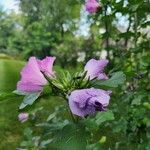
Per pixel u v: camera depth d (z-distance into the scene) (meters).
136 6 3.07
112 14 3.21
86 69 1.52
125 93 3.47
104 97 1.31
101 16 3.37
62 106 2.02
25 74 1.47
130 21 3.50
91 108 1.31
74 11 4.04
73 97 1.32
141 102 3.41
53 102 9.27
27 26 24.27
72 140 1.46
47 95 1.48
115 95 3.47
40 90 1.47
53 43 21.69
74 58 14.03
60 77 1.49
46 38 23.53
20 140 7.72
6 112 8.91
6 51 29.03
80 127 1.49
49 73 1.50
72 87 1.48
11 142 7.72
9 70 16.56
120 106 3.37
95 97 1.31
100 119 2.04
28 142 3.12
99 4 3.22
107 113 2.05
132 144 3.51
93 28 4.04
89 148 2.33
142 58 3.26
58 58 16.05
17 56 27.73
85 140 1.46
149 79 3.46
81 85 1.47
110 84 1.47
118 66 3.36
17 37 28.20
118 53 4.02
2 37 29.56
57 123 1.60
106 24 3.56
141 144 3.18
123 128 3.32
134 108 3.32
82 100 1.31
